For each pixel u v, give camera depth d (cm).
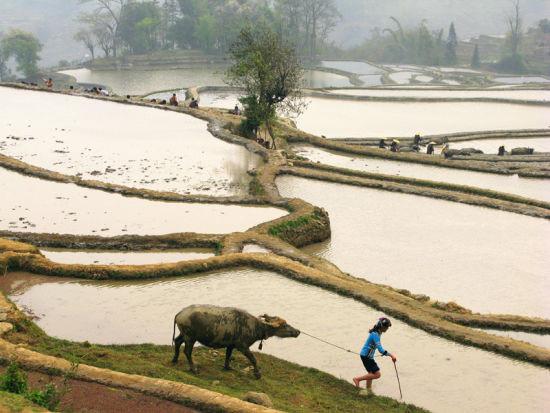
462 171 7125
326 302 3309
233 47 8469
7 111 8388
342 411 2245
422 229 4897
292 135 8319
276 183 5981
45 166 5897
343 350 2805
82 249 4050
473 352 2889
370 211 5303
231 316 2355
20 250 3653
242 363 2588
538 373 2723
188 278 3553
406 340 2972
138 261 3919
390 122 10719
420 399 2466
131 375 2175
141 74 18050
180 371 2352
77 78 17500
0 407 1755
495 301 3681
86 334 2808
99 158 6300
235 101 12475
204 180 5728
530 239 4750
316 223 4622
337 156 7656
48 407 1886
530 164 7425
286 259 3831
